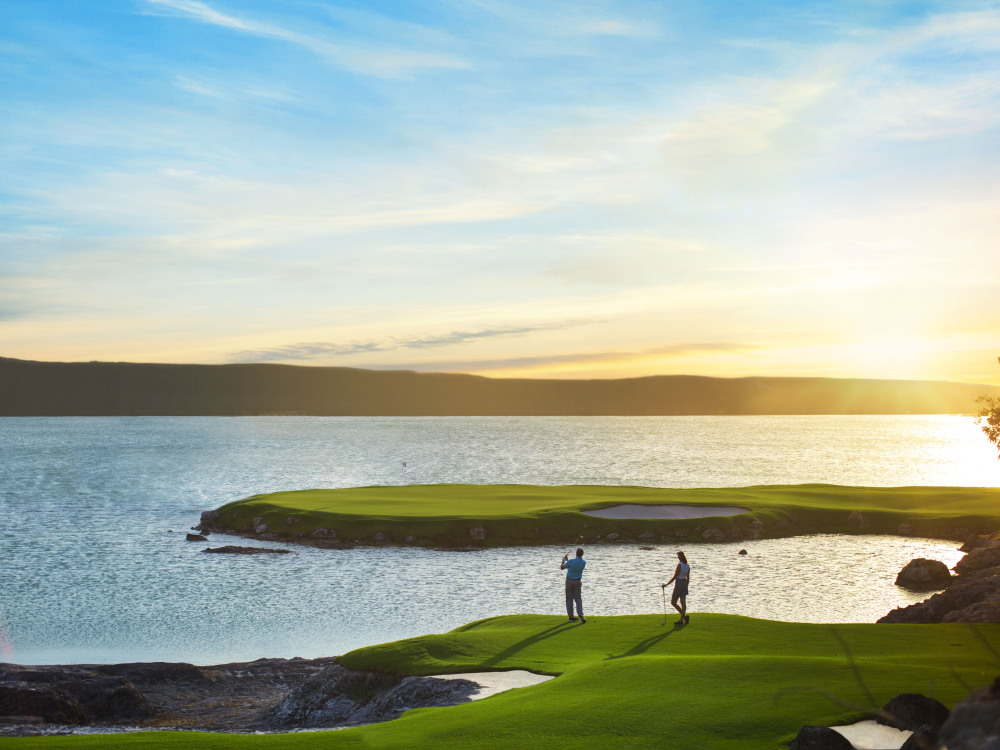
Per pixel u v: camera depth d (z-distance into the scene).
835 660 18.56
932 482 150.50
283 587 46.81
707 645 22.44
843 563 54.72
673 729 14.75
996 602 28.17
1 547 62.09
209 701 25.94
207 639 36.00
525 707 16.83
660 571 51.72
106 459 194.88
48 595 44.81
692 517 69.12
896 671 17.53
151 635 36.59
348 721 21.22
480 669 21.89
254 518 69.06
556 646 23.66
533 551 58.84
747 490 87.38
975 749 5.73
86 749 15.05
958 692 15.48
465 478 144.38
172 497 107.06
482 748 14.50
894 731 13.91
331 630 37.44
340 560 55.25
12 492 112.69
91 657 33.03
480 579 49.09
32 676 25.62
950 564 54.44
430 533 62.66
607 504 72.25
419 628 37.88
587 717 15.78
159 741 15.61
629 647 22.86
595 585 47.22
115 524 76.50
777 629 24.30
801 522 71.19
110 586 47.16
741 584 47.56
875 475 164.38
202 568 52.78
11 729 20.69
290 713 23.02
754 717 15.02
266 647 34.78
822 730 12.94
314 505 72.75
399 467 173.12
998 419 45.69
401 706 20.50
